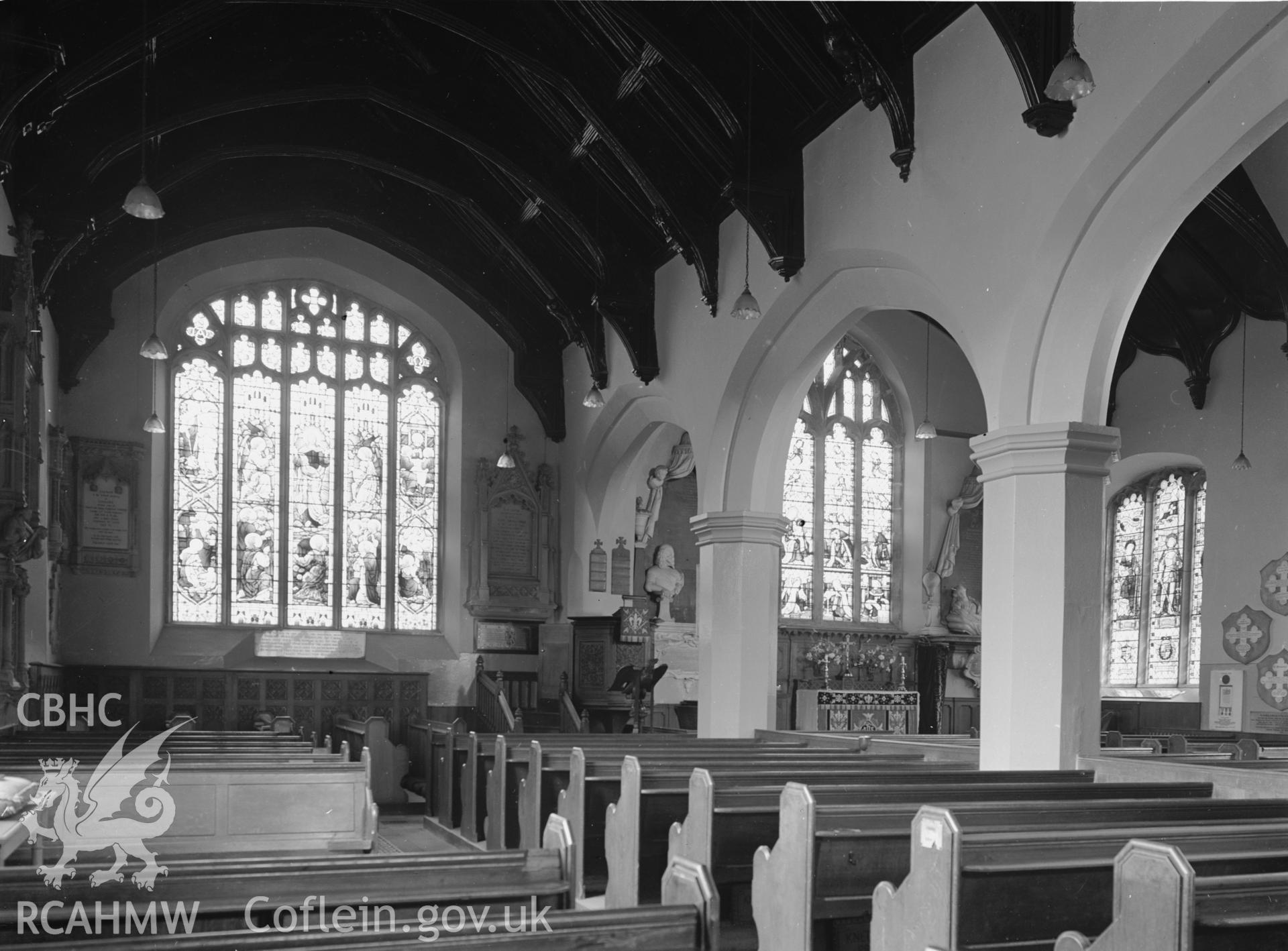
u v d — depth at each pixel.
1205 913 4.11
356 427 22.14
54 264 15.89
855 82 12.69
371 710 20.72
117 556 19.75
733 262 16.64
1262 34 9.02
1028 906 5.34
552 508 22.84
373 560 21.97
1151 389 21.25
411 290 22.34
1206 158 9.86
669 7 14.02
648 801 8.37
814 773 8.81
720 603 16.70
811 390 25.16
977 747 12.32
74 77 12.92
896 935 5.46
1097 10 10.23
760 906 6.53
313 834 9.80
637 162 16.30
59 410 19.52
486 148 17.28
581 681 21.86
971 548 25.72
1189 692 21.80
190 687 19.59
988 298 11.55
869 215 13.51
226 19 15.53
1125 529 23.59
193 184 19.95
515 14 15.03
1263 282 18.42
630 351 18.80
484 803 13.74
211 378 21.20
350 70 16.20
